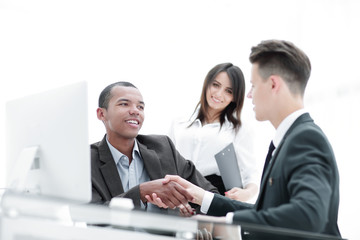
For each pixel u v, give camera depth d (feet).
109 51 14.44
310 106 14.43
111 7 14.40
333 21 14.48
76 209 4.00
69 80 13.85
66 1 13.92
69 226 4.35
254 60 5.17
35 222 4.14
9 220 4.02
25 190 5.40
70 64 13.94
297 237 4.29
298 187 4.32
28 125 5.53
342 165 13.58
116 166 7.05
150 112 14.47
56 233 4.27
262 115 5.17
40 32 13.76
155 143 7.62
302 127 4.77
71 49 14.02
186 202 6.39
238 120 9.71
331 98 14.21
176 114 14.62
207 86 9.71
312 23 14.76
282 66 5.01
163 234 4.49
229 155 8.57
